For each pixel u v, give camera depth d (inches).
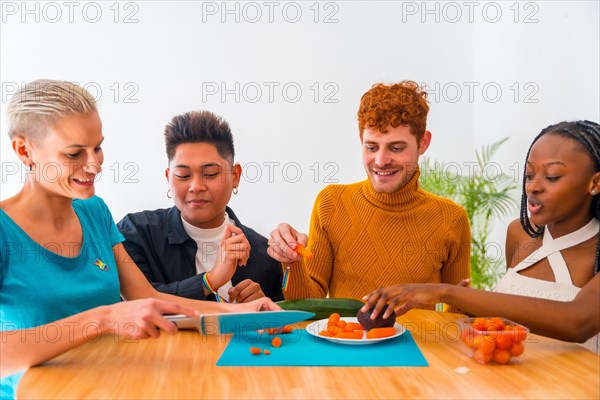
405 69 168.6
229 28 166.6
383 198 73.5
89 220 57.9
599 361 48.0
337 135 169.6
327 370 45.9
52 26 159.9
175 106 164.9
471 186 138.3
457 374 45.0
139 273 61.5
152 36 163.9
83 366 47.0
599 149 57.5
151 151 163.6
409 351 50.4
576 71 114.0
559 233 62.4
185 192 68.9
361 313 54.7
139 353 50.3
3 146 155.4
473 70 167.3
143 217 73.4
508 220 141.5
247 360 48.1
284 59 168.1
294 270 67.9
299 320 50.6
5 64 157.9
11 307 50.5
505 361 46.8
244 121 168.2
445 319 62.2
